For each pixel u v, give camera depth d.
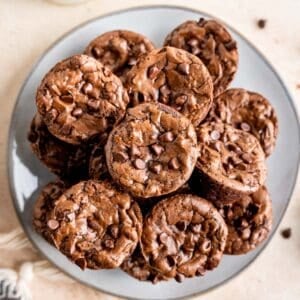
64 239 0.42
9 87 0.49
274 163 0.48
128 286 0.46
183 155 0.41
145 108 0.42
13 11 0.49
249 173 0.43
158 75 0.43
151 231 0.43
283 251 0.50
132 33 0.46
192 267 0.43
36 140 0.45
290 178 0.48
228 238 0.46
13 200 0.46
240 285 0.50
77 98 0.42
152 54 0.43
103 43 0.46
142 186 0.41
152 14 0.48
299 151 0.48
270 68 0.48
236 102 0.47
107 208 0.42
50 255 0.46
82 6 0.50
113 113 0.42
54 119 0.42
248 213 0.46
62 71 0.42
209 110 0.45
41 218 0.45
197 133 0.43
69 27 0.50
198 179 0.43
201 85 0.43
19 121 0.46
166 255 0.43
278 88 0.48
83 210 0.42
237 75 0.48
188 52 0.45
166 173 0.41
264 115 0.47
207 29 0.46
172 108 0.42
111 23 0.47
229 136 0.44
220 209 0.46
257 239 0.46
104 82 0.43
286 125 0.48
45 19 0.49
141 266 0.45
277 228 0.48
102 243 0.42
